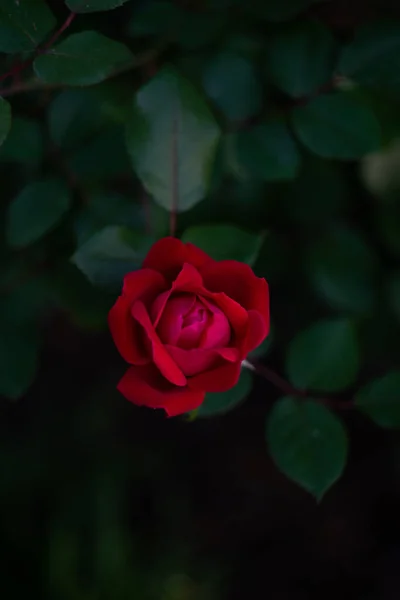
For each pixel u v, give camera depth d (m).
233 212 0.73
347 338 0.62
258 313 0.55
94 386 0.99
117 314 0.55
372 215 0.75
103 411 0.97
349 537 1.04
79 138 0.65
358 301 0.73
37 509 0.90
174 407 0.55
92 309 0.67
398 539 1.04
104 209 0.65
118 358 1.00
